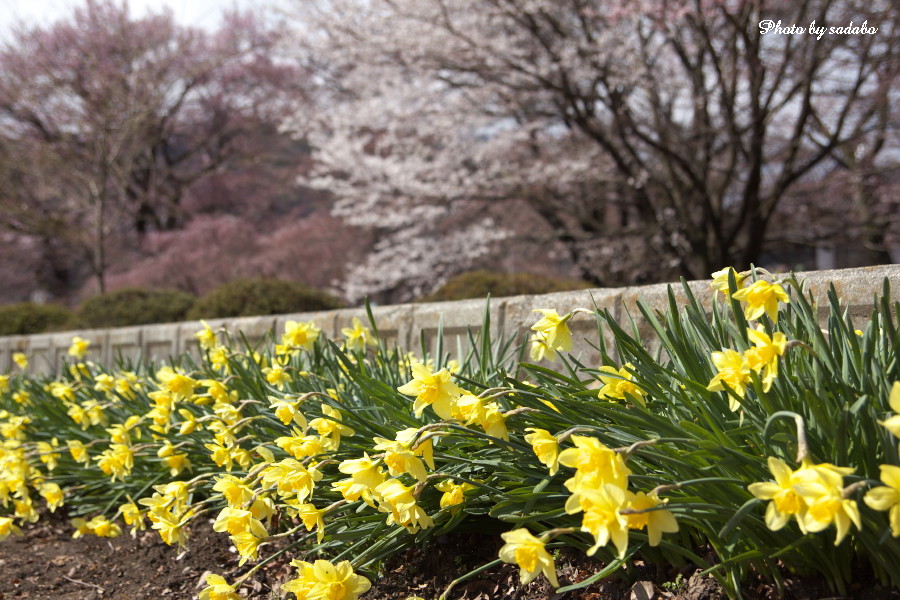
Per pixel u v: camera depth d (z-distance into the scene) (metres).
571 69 9.95
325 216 16.89
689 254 11.20
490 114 12.02
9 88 15.66
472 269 13.27
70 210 18.92
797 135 9.75
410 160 11.84
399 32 10.45
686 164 9.83
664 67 10.80
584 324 3.45
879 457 1.58
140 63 15.87
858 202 11.76
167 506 2.40
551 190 12.29
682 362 1.87
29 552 3.06
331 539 2.25
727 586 1.67
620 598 1.83
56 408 4.09
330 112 13.45
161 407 2.98
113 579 2.67
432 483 2.05
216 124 21.75
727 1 8.70
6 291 23.12
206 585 2.51
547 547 2.12
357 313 4.96
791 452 1.57
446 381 1.88
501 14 9.96
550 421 1.99
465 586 2.10
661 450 1.71
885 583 1.57
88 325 10.64
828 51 8.86
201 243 17.88
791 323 1.90
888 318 1.69
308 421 2.57
